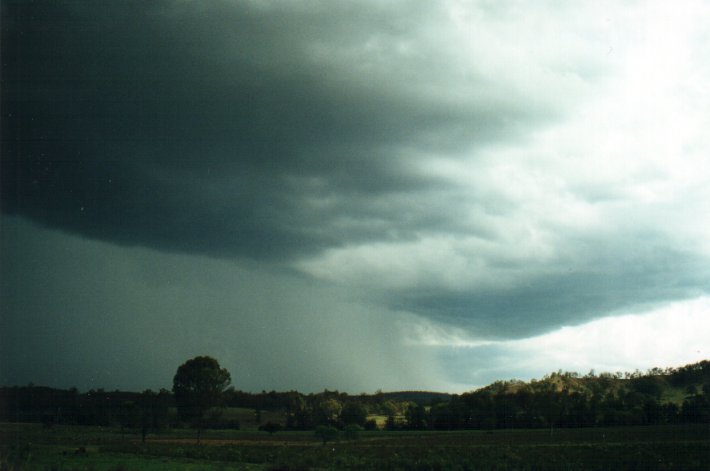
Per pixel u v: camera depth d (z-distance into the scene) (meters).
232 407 187.25
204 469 60.28
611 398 196.00
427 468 68.69
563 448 100.00
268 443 120.19
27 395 136.50
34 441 91.69
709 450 88.62
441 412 174.50
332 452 93.94
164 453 82.06
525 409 178.50
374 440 132.75
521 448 102.19
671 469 66.12
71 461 62.78
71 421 134.62
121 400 130.62
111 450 83.50
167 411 124.12
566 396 191.88
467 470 69.00
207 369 123.75
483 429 168.25
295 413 177.75
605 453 86.25
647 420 161.38
